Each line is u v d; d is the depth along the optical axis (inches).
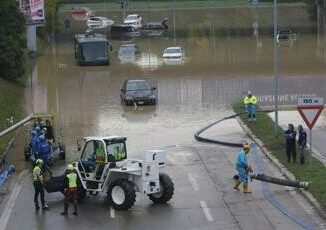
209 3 6791.3
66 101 2396.7
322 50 3789.4
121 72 3142.2
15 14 2805.1
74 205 1104.2
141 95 2277.3
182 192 1226.0
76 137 1784.0
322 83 2637.8
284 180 1173.1
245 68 3161.9
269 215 1066.1
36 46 3917.3
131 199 1109.1
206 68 3201.3
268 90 2513.5
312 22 5462.6
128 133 1824.6
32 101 2413.9
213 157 1515.7
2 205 1184.8
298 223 1016.2
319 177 1234.6
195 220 1055.6
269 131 1733.5
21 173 1429.6
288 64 3245.6
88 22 5620.1
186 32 5103.3
